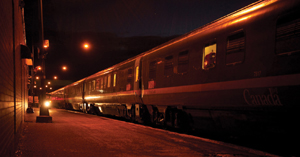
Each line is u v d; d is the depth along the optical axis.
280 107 5.04
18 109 6.46
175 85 8.84
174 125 9.34
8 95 3.91
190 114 8.41
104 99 17.02
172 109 9.48
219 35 6.86
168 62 9.45
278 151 6.23
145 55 11.62
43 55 12.21
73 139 7.09
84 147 6.05
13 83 4.99
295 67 4.75
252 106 5.69
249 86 5.71
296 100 4.71
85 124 11.08
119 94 14.31
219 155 5.38
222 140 8.06
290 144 5.77
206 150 5.86
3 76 3.26
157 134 8.26
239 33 6.18
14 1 5.21
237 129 6.53
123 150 5.80
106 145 6.34
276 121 5.33
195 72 7.77
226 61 6.51
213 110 7.12
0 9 3.07
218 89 6.70
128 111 13.76
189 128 9.00
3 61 3.32
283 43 5.05
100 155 5.29
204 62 7.39
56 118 14.27
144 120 11.84
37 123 11.08
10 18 4.55
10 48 4.47
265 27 5.49
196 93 7.65
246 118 6.06
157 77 10.20
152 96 10.55
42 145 6.18
